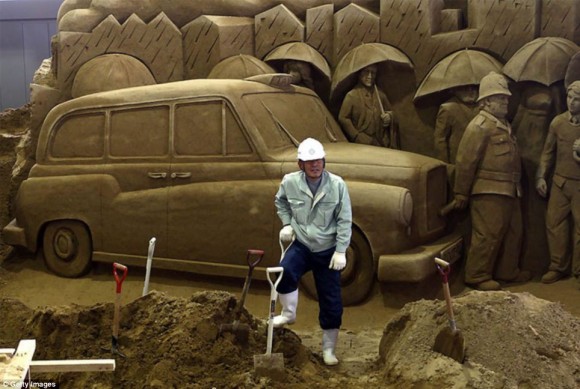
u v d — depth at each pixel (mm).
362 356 4680
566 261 5766
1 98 8945
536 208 5949
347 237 4230
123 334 4156
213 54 6500
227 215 5652
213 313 4219
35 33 8789
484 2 5949
